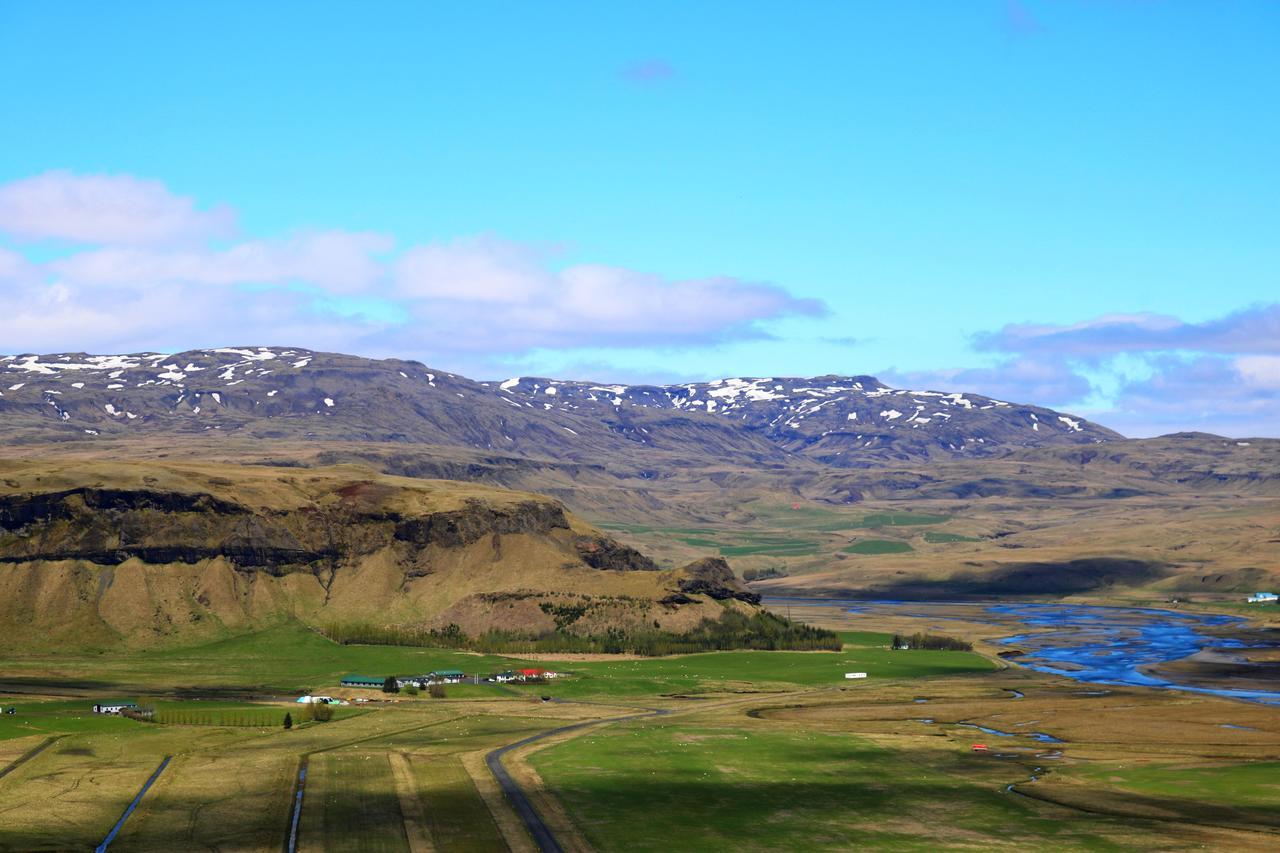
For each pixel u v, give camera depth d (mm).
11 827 153625
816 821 164375
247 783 180500
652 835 155875
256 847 147750
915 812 169625
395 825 157875
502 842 151000
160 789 176000
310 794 174000
